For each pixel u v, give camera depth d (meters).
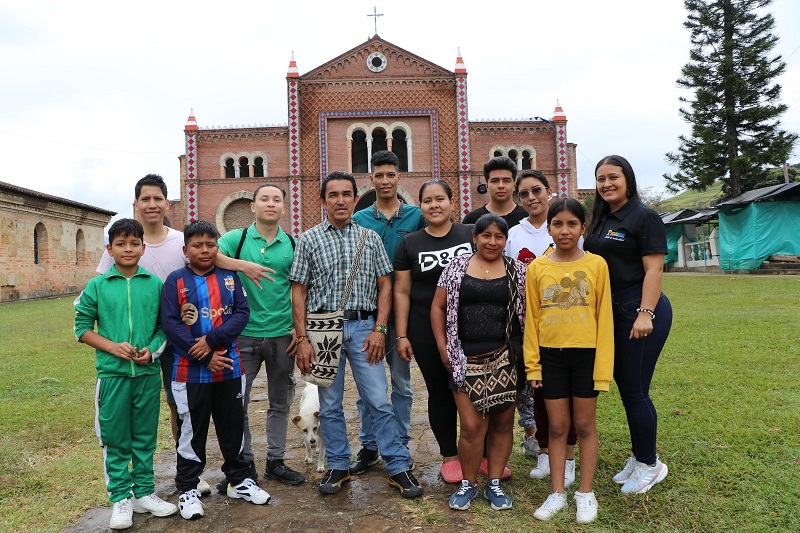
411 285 4.43
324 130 28.30
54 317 17.44
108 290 3.89
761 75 32.75
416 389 7.47
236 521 3.76
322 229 4.37
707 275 22.88
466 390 3.78
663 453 4.46
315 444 4.87
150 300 3.98
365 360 4.27
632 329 3.80
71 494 4.25
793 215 22.27
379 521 3.68
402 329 4.38
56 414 6.33
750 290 15.31
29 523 3.78
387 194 4.84
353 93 28.55
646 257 3.80
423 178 28.55
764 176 33.84
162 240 4.37
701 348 8.05
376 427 4.26
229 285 4.06
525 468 4.61
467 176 28.27
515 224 5.04
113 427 3.81
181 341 3.84
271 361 4.51
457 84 28.48
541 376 3.83
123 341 3.85
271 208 4.44
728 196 35.00
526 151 29.64
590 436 3.72
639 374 3.86
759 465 4.10
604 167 3.97
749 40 33.50
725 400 5.65
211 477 4.65
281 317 4.50
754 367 6.85
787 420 4.92
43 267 28.30
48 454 5.12
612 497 3.89
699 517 3.49
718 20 33.59
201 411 3.92
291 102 28.06
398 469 4.14
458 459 4.44
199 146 28.48
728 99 33.66
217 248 4.07
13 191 25.23
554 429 3.80
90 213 32.22
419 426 5.88
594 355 3.73
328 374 4.14
